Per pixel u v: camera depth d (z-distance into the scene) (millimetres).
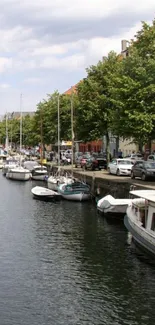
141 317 14727
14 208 35531
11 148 123938
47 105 73750
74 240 24406
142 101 34406
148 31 35938
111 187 36062
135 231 22828
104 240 24312
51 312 15109
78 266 19750
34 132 81812
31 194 44500
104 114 49156
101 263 20188
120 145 77625
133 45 37625
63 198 39562
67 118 63312
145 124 33469
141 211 22859
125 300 16062
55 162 72500
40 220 30250
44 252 22031
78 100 54594
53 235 25641
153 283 17703
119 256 21234
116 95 36625
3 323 14281
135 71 35062
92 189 39969
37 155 92500
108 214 30328
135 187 32125
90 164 54281
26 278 18312
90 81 50656
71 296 16453
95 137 51562
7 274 18797
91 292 16812
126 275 18578
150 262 20297
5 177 65125
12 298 16266
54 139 69438
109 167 46812
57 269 19406
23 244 23641
